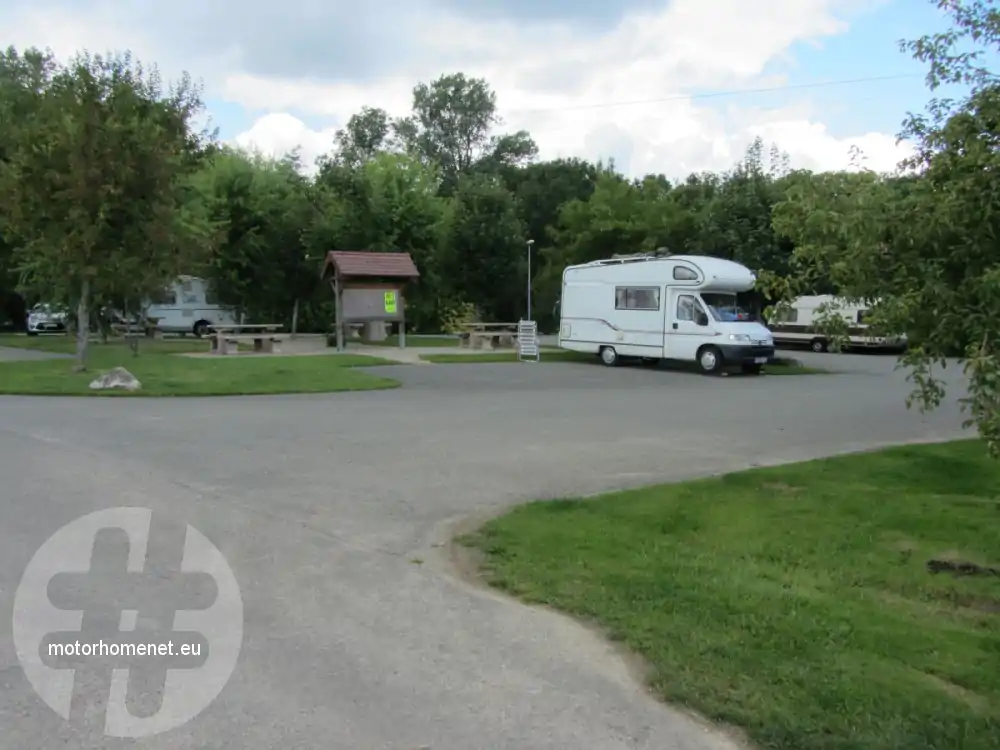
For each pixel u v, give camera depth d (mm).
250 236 39938
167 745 3732
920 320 5750
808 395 19656
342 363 26484
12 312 47125
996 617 5492
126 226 19766
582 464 10586
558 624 5207
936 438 13281
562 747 3775
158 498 8055
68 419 13289
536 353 30516
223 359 26969
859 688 4270
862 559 6633
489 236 49688
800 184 6152
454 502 8422
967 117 5449
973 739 3779
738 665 4555
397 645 4855
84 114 19062
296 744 3756
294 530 7191
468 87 80688
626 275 27984
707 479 9469
